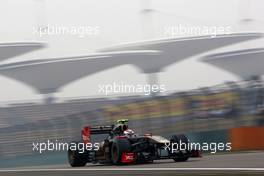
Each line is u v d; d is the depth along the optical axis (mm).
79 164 56312
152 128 86125
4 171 47375
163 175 31828
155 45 110125
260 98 86000
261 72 106875
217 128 84062
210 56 108000
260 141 72250
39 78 111562
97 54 110875
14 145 86500
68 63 111188
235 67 107688
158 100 87750
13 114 109188
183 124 84438
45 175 37312
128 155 48781
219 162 43750
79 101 106438
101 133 56281
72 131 85250
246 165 37312
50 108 109562
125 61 108938
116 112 89938
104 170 40094
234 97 86438
